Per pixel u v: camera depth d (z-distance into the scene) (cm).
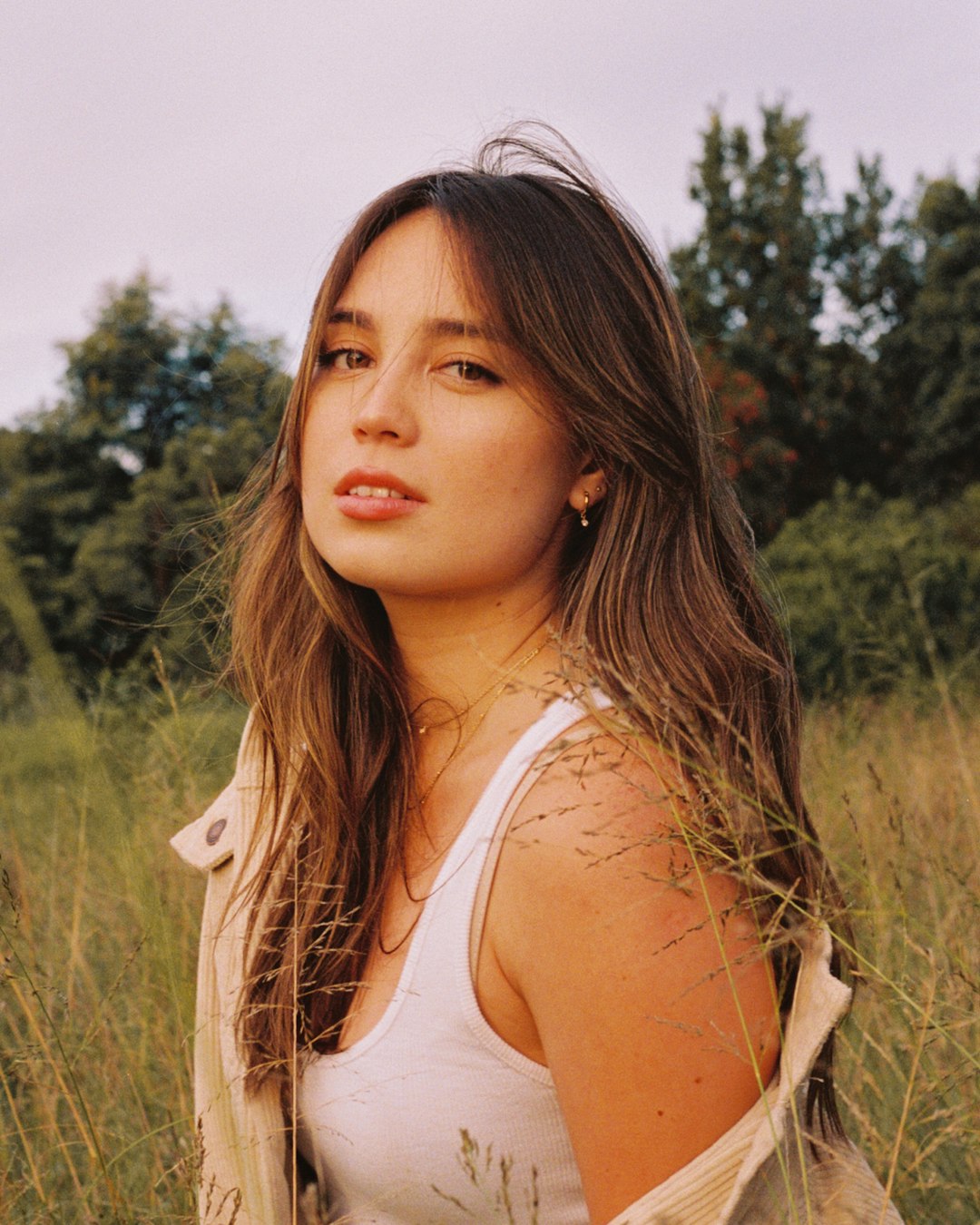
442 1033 125
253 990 150
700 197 2569
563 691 129
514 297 134
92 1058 218
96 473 1653
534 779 123
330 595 156
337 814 147
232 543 199
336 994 137
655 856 113
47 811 372
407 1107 126
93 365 1634
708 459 153
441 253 135
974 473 2339
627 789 117
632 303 143
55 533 1600
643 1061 113
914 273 2545
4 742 460
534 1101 125
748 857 111
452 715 145
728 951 115
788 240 2503
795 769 148
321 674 159
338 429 139
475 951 123
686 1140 113
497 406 135
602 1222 117
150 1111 216
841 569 852
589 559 145
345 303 141
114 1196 172
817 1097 132
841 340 2544
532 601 143
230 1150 157
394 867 141
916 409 2400
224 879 177
